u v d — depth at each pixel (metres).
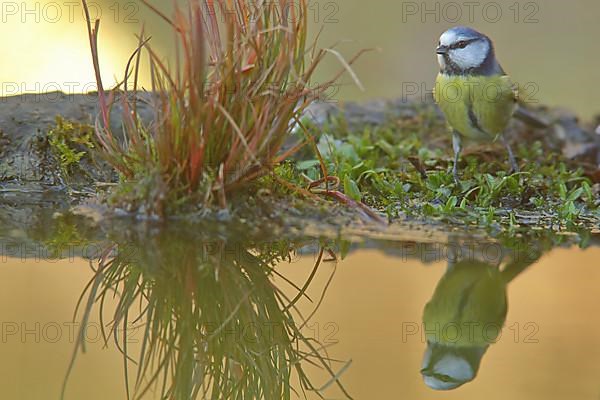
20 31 14.49
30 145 9.44
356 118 11.84
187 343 5.91
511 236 8.11
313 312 6.40
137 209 7.74
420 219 8.37
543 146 11.40
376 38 16.95
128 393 5.22
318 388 5.36
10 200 8.76
